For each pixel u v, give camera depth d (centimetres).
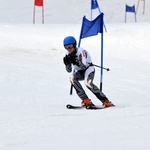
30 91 2009
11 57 3394
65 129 1112
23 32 4738
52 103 1673
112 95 1894
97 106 1570
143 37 4409
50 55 3584
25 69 2827
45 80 2391
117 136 1005
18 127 1146
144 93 1964
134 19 7212
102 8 7669
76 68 1527
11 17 6981
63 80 2406
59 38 4338
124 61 3316
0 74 2573
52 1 7938
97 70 2844
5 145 927
